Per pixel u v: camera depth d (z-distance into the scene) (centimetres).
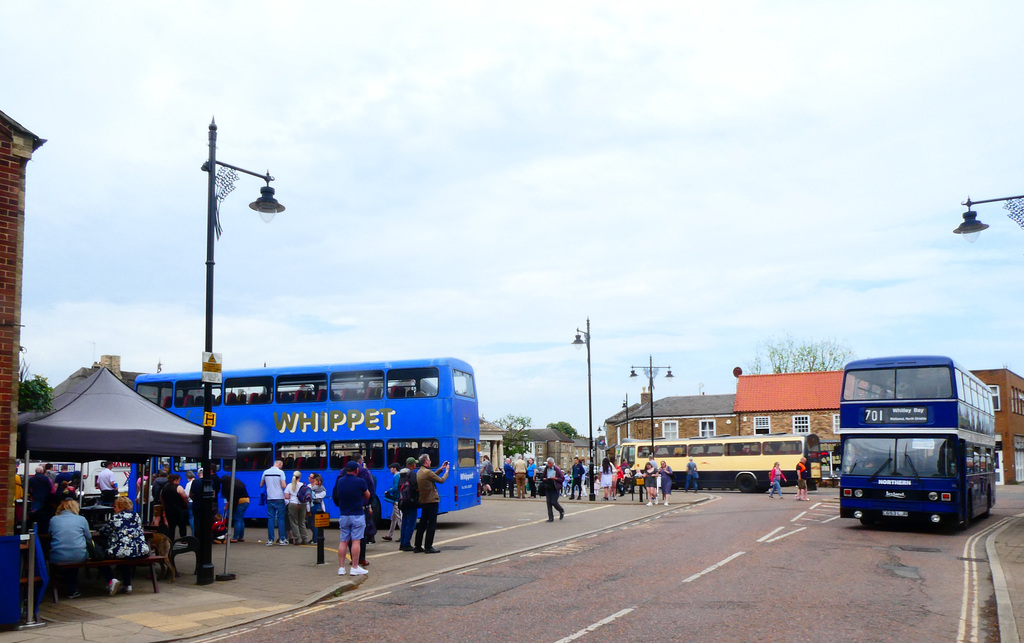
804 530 1875
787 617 891
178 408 2362
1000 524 2097
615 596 1035
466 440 2195
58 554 1059
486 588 1124
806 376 5597
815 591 1055
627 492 3756
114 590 1127
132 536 1127
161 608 1020
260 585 1197
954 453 1773
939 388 1809
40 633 877
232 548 1705
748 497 3456
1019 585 1087
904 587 1093
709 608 942
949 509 1748
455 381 2152
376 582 1220
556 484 2277
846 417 1892
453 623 893
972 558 1394
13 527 1002
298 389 2238
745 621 870
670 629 836
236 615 973
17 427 1055
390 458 2120
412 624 895
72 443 1106
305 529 1792
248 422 2266
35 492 1465
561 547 1619
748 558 1385
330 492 2156
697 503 3027
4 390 1003
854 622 866
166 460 2292
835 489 4412
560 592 1076
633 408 8112
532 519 2336
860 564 1312
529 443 8200
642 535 1816
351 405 2177
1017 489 4706
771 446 4234
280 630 889
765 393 5575
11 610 896
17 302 1032
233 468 1321
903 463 1806
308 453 2194
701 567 1282
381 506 2103
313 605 1048
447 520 2334
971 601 998
